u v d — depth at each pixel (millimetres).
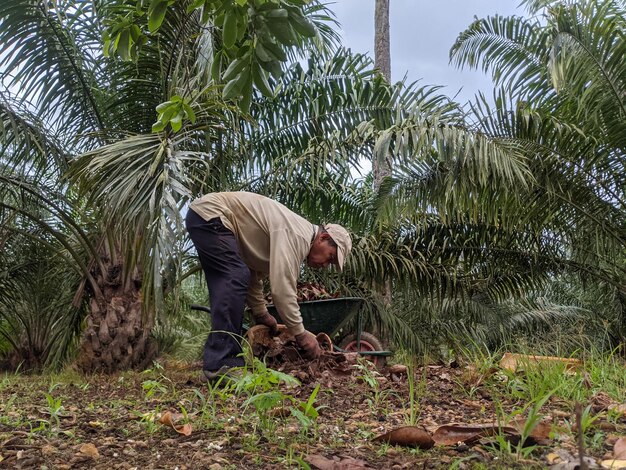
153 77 5738
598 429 2170
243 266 3658
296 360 3768
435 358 7371
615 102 6492
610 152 6617
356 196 7418
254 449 2023
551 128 6352
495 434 2006
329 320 5094
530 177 5895
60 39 5555
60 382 4430
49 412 2637
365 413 2697
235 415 2480
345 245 3879
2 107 5453
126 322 5301
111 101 6012
